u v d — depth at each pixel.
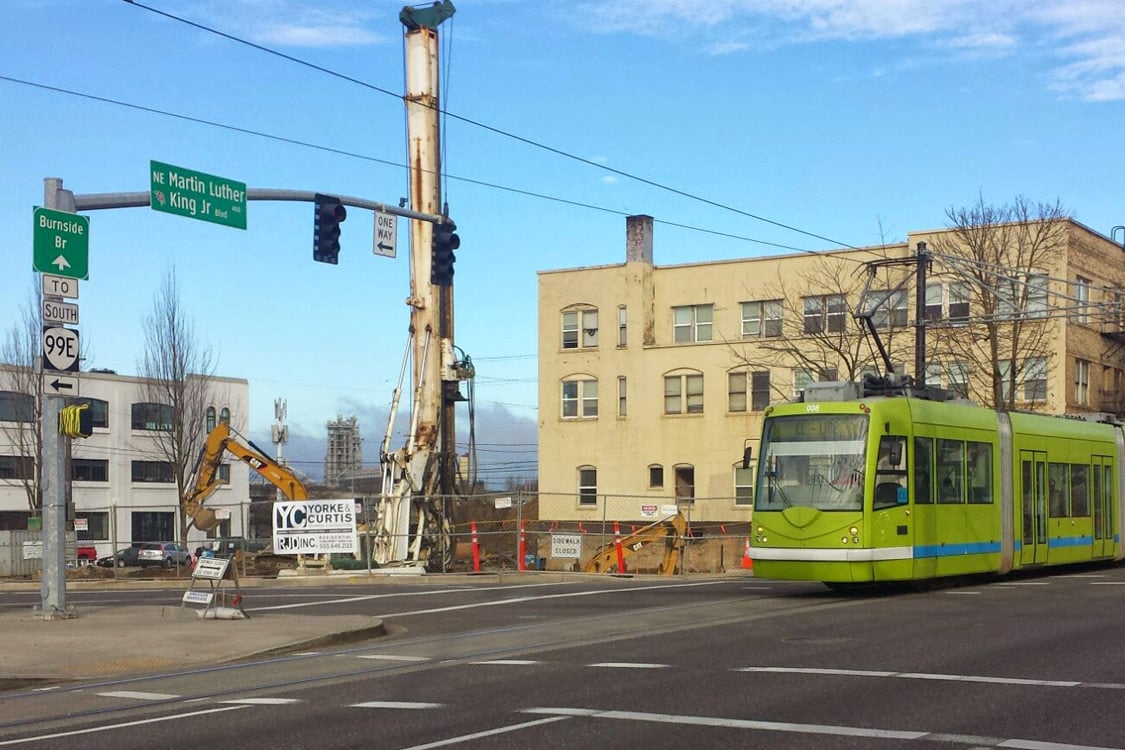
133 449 74.88
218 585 22.20
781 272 54.66
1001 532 25.69
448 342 35.78
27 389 61.03
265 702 12.05
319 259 23.52
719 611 20.64
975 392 44.75
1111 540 30.78
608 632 17.86
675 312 57.91
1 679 14.01
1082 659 13.11
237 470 83.06
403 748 9.31
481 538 54.12
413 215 25.62
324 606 24.55
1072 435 29.36
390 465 35.28
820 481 22.36
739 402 55.47
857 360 46.03
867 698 10.83
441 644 17.14
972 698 10.72
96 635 17.95
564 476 59.50
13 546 42.53
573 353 59.88
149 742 10.09
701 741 9.14
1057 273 46.16
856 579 21.72
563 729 9.81
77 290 20.75
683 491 56.72
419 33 34.97
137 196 20.91
